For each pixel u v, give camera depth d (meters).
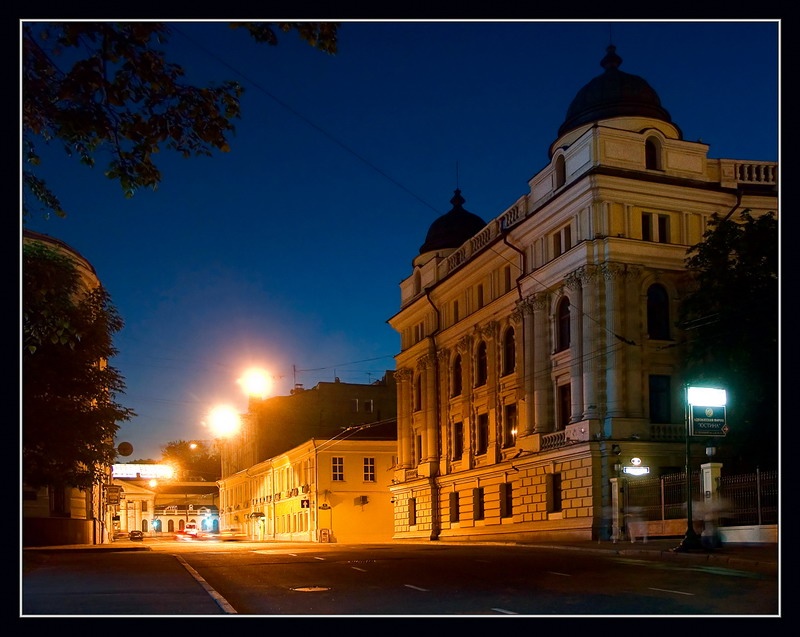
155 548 40.88
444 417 49.28
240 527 89.38
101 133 11.79
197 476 127.62
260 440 78.44
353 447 64.00
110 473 53.66
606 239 34.84
